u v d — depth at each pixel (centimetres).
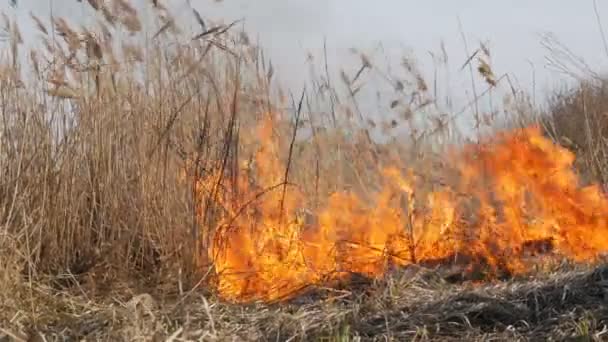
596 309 465
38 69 605
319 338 458
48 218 580
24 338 457
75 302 522
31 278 533
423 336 450
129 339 443
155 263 593
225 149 606
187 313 480
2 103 588
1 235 523
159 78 616
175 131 609
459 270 618
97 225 601
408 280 565
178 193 591
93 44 600
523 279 584
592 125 884
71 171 594
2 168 581
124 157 604
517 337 446
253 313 518
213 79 623
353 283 583
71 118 606
